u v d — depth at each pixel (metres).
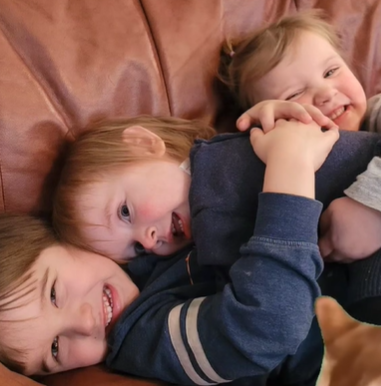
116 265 0.95
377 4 1.30
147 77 1.04
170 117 1.05
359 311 0.77
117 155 0.95
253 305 0.72
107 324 0.89
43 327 0.79
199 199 0.88
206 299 0.81
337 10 1.27
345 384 0.64
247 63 1.15
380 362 0.62
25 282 0.80
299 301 0.72
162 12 1.07
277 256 0.73
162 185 0.93
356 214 0.77
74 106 0.97
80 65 0.97
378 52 1.29
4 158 0.90
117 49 1.01
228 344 0.75
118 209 0.93
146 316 0.86
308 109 0.90
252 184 0.86
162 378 0.82
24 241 0.86
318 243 0.82
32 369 0.81
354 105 1.13
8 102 0.90
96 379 0.82
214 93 1.15
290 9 1.26
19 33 0.93
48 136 0.95
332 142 0.84
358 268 0.78
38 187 0.95
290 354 0.77
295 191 0.77
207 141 0.95
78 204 0.93
